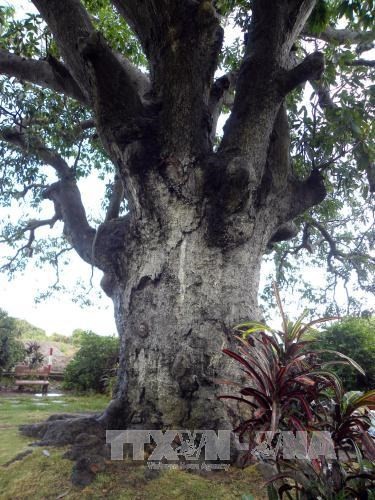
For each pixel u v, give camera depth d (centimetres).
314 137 674
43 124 802
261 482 359
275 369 286
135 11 503
